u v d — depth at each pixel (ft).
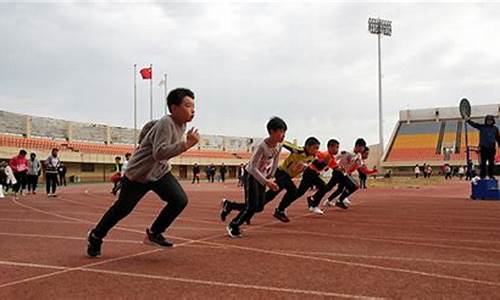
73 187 89.66
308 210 33.32
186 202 15.65
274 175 23.18
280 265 14.26
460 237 20.02
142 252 16.52
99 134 157.17
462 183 96.84
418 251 16.62
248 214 20.27
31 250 17.06
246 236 20.39
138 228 23.32
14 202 42.57
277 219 27.53
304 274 13.04
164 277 12.78
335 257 15.52
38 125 134.92
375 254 16.05
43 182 120.47
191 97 14.85
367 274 13.03
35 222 26.35
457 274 13.01
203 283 12.11
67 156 134.82
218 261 14.90
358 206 36.88
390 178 135.85
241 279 12.50
